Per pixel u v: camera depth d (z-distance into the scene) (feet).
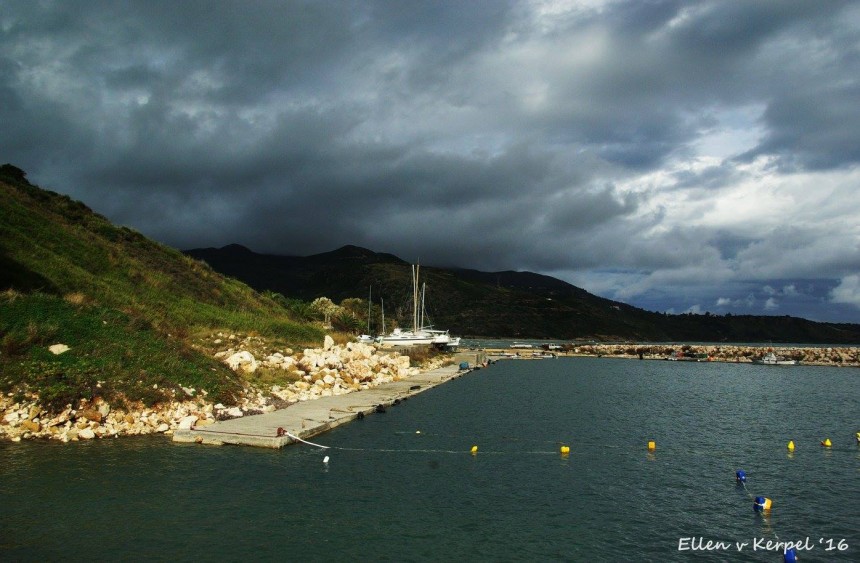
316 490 56.85
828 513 55.52
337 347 158.92
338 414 94.17
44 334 82.12
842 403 143.43
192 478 57.98
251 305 204.44
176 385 85.87
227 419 83.41
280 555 41.78
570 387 177.27
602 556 44.29
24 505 48.57
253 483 57.62
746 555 45.47
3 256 105.29
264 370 112.27
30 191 171.22
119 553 40.60
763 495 61.05
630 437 91.71
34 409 71.61
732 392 170.40
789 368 303.27
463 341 645.10
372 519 50.08
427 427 94.17
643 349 414.21
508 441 85.97
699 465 73.97
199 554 41.22
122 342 88.53
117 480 55.98
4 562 38.32
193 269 203.31
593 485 63.57
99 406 75.56
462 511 53.31
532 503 56.49
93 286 119.44
